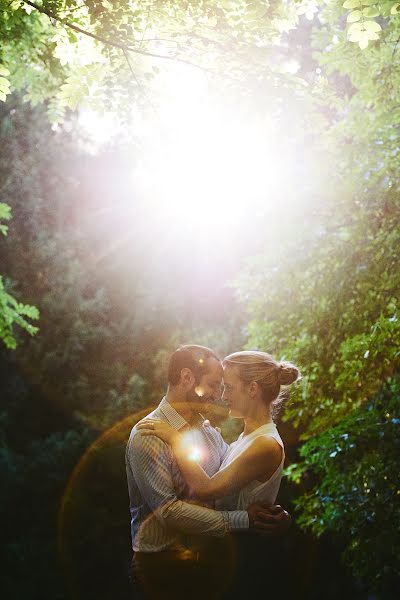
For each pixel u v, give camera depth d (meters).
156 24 4.23
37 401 19.12
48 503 17.34
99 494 17.45
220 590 2.89
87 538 17.02
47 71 6.27
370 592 8.27
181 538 2.88
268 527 2.82
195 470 2.85
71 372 18.80
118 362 18.89
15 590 16.45
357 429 7.97
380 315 7.78
